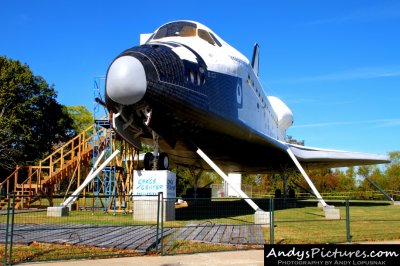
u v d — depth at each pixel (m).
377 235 10.02
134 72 10.73
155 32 14.67
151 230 10.46
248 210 18.28
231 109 13.96
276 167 22.48
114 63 11.05
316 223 12.75
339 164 23.78
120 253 7.32
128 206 17.58
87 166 20.41
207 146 14.96
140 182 12.95
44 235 9.55
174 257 7.12
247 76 15.77
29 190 19.42
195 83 12.16
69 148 41.66
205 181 66.44
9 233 9.75
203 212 16.95
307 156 20.67
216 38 14.86
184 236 9.45
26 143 35.75
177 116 12.00
